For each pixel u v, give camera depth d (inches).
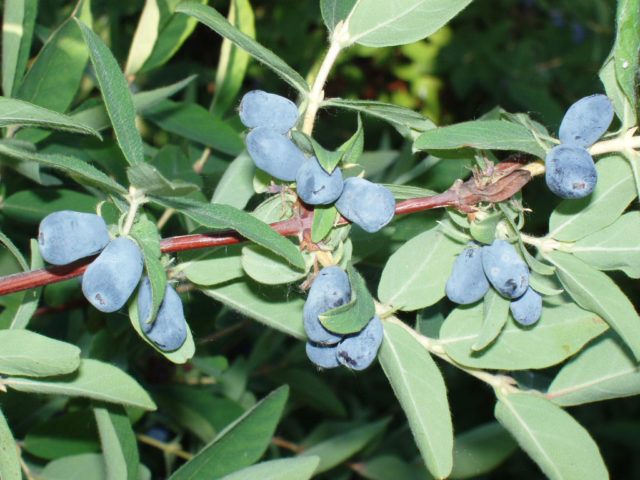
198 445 14.8
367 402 21.6
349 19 9.4
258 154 8.4
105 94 8.3
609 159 9.4
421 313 10.0
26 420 12.3
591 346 9.9
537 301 9.1
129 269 7.9
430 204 9.0
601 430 25.0
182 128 13.1
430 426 9.0
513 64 23.1
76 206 12.3
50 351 8.5
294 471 9.5
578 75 23.5
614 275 19.2
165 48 13.3
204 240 8.8
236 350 18.7
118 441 9.6
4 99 8.1
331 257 8.8
